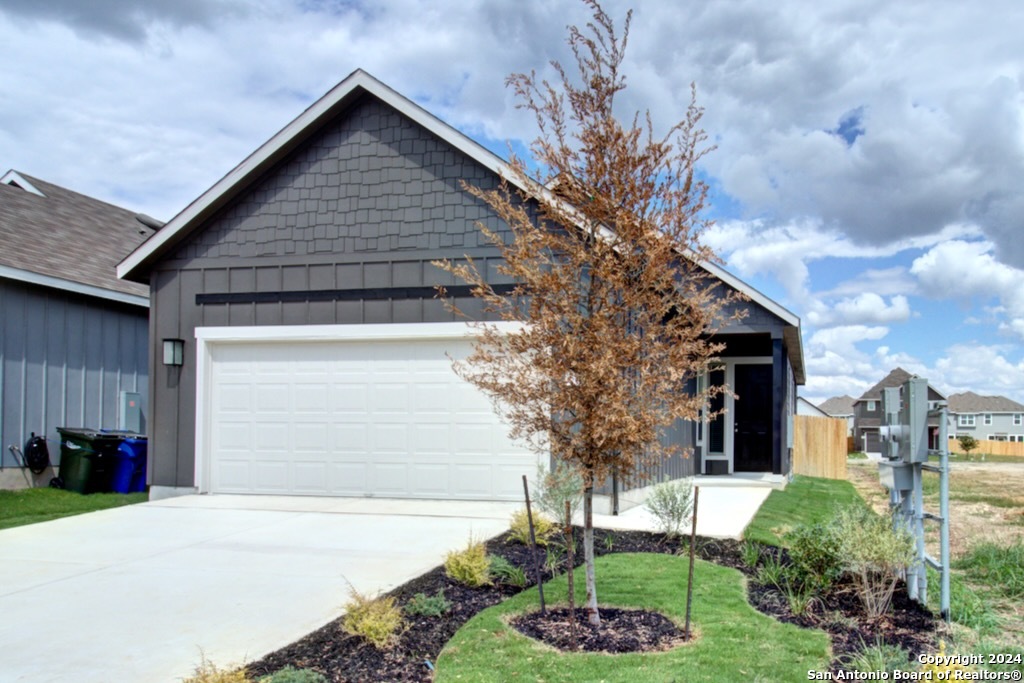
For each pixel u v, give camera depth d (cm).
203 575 693
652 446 520
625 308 512
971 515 1197
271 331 1157
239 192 1180
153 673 461
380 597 591
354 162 1144
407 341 1120
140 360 1583
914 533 602
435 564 726
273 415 1165
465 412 1100
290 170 1168
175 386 1192
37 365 1339
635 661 462
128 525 934
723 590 627
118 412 1516
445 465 1102
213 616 572
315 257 1148
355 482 1131
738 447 1767
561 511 821
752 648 486
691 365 514
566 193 530
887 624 544
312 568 716
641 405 508
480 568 652
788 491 1425
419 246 1110
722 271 1384
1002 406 7362
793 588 640
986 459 4588
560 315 511
